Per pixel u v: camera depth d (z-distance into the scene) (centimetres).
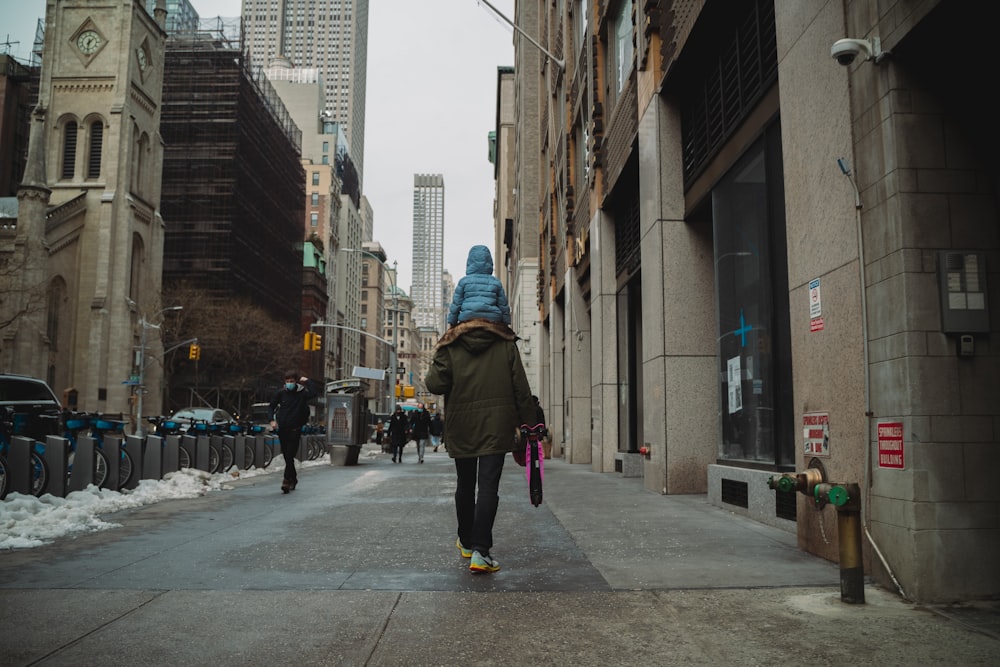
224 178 7712
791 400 689
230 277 7581
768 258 741
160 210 7631
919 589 411
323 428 2775
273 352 7375
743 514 785
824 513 537
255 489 1129
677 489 1021
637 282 1495
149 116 7006
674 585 457
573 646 341
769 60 748
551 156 2670
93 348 6106
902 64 445
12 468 815
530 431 509
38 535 634
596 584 461
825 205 539
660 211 1058
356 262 16075
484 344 502
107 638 350
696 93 1015
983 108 444
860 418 485
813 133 561
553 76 2627
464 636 355
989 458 421
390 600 421
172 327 6588
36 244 5606
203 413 2370
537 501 505
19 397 1352
